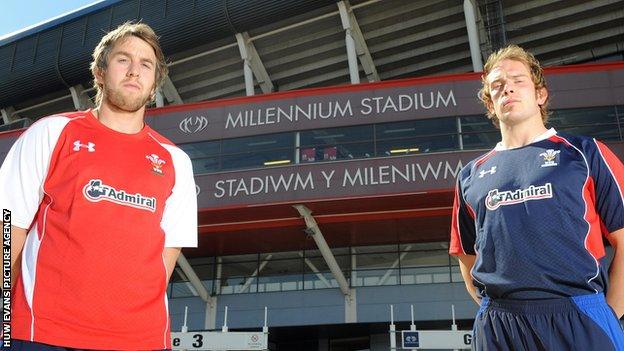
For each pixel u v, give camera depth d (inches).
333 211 802.8
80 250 100.0
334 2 1078.4
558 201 108.9
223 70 1259.8
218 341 510.3
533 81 130.6
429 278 874.8
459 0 1071.6
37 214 105.3
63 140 108.7
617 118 749.9
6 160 107.4
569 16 1082.7
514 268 108.4
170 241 118.6
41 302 95.7
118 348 98.9
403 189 753.0
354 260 911.7
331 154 798.5
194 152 847.1
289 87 1277.1
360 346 963.3
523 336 105.0
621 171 113.0
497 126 144.2
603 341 99.5
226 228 840.9
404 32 1144.8
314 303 893.2
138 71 115.9
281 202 779.4
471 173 128.3
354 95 827.4
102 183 106.3
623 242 110.5
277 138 827.4
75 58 1251.2
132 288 103.3
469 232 130.1
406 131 792.9
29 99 1363.2
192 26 1154.7
